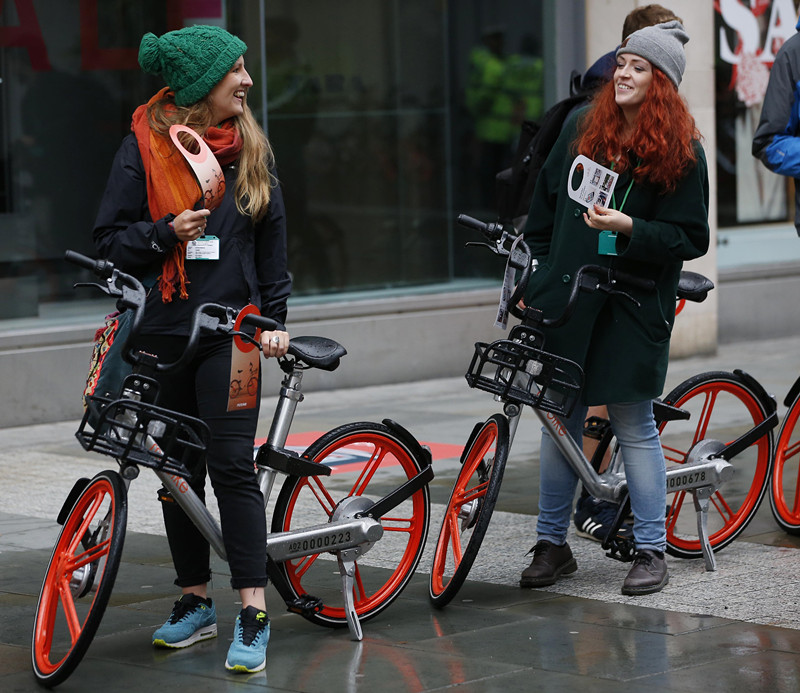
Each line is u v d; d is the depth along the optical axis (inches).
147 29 1042.1
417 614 523.2
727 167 1350.9
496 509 704.4
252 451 464.8
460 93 1214.3
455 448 873.5
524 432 936.9
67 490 766.5
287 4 1111.6
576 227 542.6
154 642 481.1
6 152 991.0
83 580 444.1
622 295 531.8
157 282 458.6
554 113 632.4
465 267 1223.5
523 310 549.0
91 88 1024.2
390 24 1173.7
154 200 456.8
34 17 1000.9
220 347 458.3
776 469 639.8
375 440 514.3
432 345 1169.4
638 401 538.6
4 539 654.5
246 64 1092.5
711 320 1262.3
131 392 440.1
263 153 468.8
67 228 1018.1
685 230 531.5
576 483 585.0
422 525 529.0
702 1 1239.5
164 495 478.6
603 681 438.3
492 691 430.6
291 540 480.1
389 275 1182.9
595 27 1208.2
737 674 443.8
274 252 477.7
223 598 547.2
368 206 1170.0
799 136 645.9
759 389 617.0
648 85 523.2
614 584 560.7
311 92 1131.3
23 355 967.0
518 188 663.8
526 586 556.7
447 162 1212.5
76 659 431.8
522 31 1227.9
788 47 641.6
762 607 522.9
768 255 1389.0
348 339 1119.0
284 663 464.1
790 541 632.4
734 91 1344.7
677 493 594.6
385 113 1175.6
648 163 525.0
